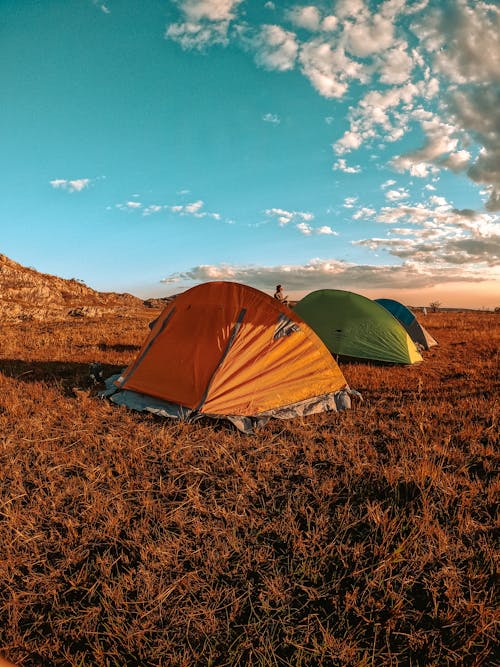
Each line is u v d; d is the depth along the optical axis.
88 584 2.98
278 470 4.63
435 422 5.88
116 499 4.07
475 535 3.46
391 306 13.42
